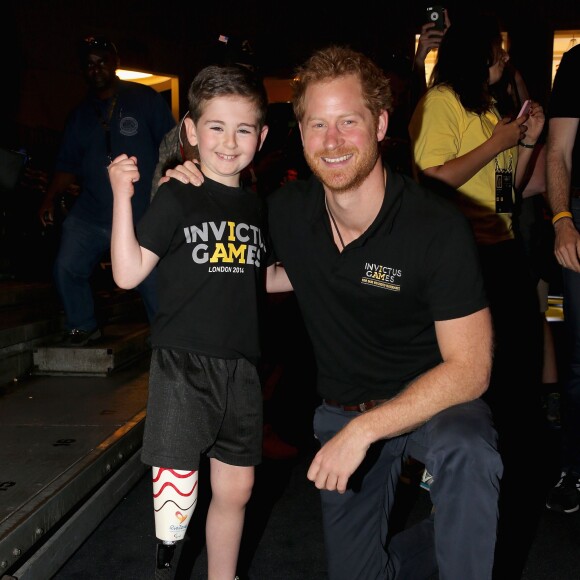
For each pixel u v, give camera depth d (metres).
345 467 1.77
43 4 9.80
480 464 1.75
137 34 10.89
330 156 1.88
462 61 2.88
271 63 7.84
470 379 1.84
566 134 2.80
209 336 2.13
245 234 2.19
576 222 2.87
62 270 4.14
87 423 3.27
